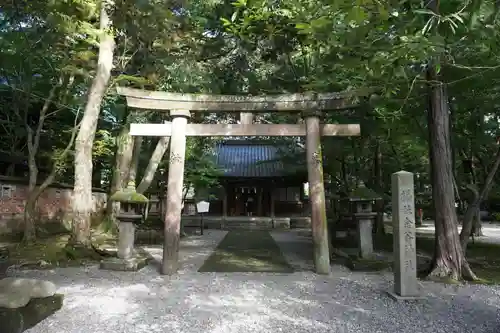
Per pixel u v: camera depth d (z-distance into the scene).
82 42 11.45
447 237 8.34
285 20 9.20
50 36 10.77
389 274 9.03
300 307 6.13
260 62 13.44
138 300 6.49
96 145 16.61
